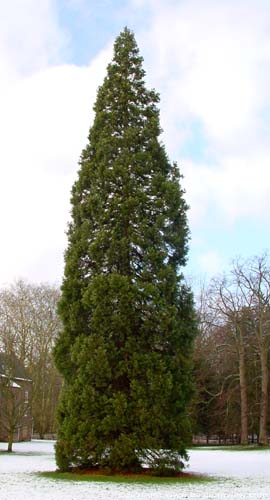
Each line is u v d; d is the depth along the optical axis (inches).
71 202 893.2
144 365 761.6
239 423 1802.4
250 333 1753.2
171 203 848.9
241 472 888.3
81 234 852.0
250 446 1593.3
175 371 780.6
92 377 764.0
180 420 763.4
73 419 760.3
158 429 741.3
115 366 769.6
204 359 1781.5
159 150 888.3
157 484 663.1
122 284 785.6
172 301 812.6
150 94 921.5
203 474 834.8
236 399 1764.3
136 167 859.4
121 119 904.3
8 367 1537.9
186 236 864.9
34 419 2222.0
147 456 738.2
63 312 832.3
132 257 823.1
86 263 843.4
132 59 932.0
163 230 842.2
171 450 747.4
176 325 786.2
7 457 1246.3
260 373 1780.3
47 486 642.8
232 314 1680.6
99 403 751.1
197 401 1750.7
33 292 2315.5
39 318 2292.1
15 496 565.9
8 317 2064.5
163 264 817.5
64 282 841.5
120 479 693.3
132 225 832.9
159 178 856.9
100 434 746.8
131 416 743.7
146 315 788.0
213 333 1792.6
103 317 780.6
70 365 807.7
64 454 763.4
